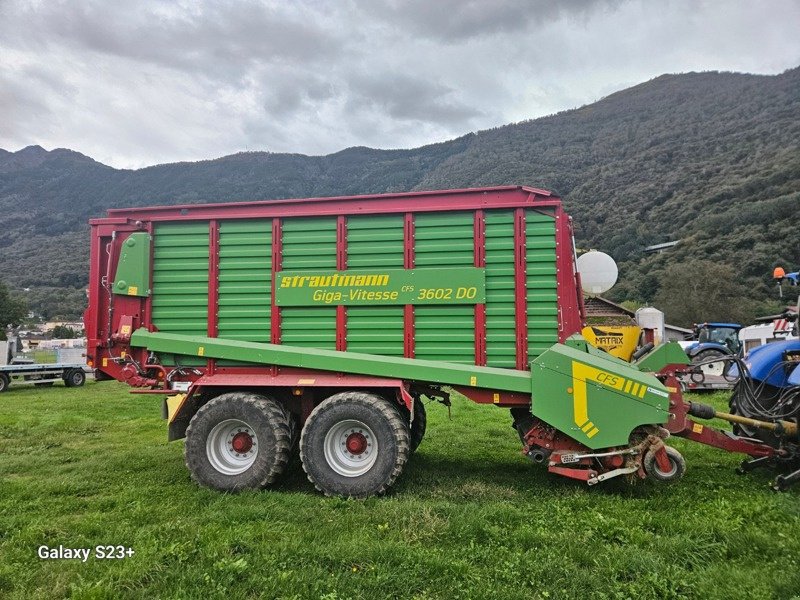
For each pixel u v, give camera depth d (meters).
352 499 4.19
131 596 2.63
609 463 4.28
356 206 4.84
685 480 4.70
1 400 12.55
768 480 4.68
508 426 7.79
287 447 4.53
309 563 2.98
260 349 4.76
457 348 4.62
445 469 5.30
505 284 4.60
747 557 3.03
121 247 5.04
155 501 4.24
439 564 2.92
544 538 3.32
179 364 4.98
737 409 5.41
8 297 40.94
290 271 4.87
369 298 4.74
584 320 5.06
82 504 4.24
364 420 4.36
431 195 4.78
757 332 13.93
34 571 2.96
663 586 2.70
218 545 3.15
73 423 8.55
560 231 4.57
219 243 5.00
